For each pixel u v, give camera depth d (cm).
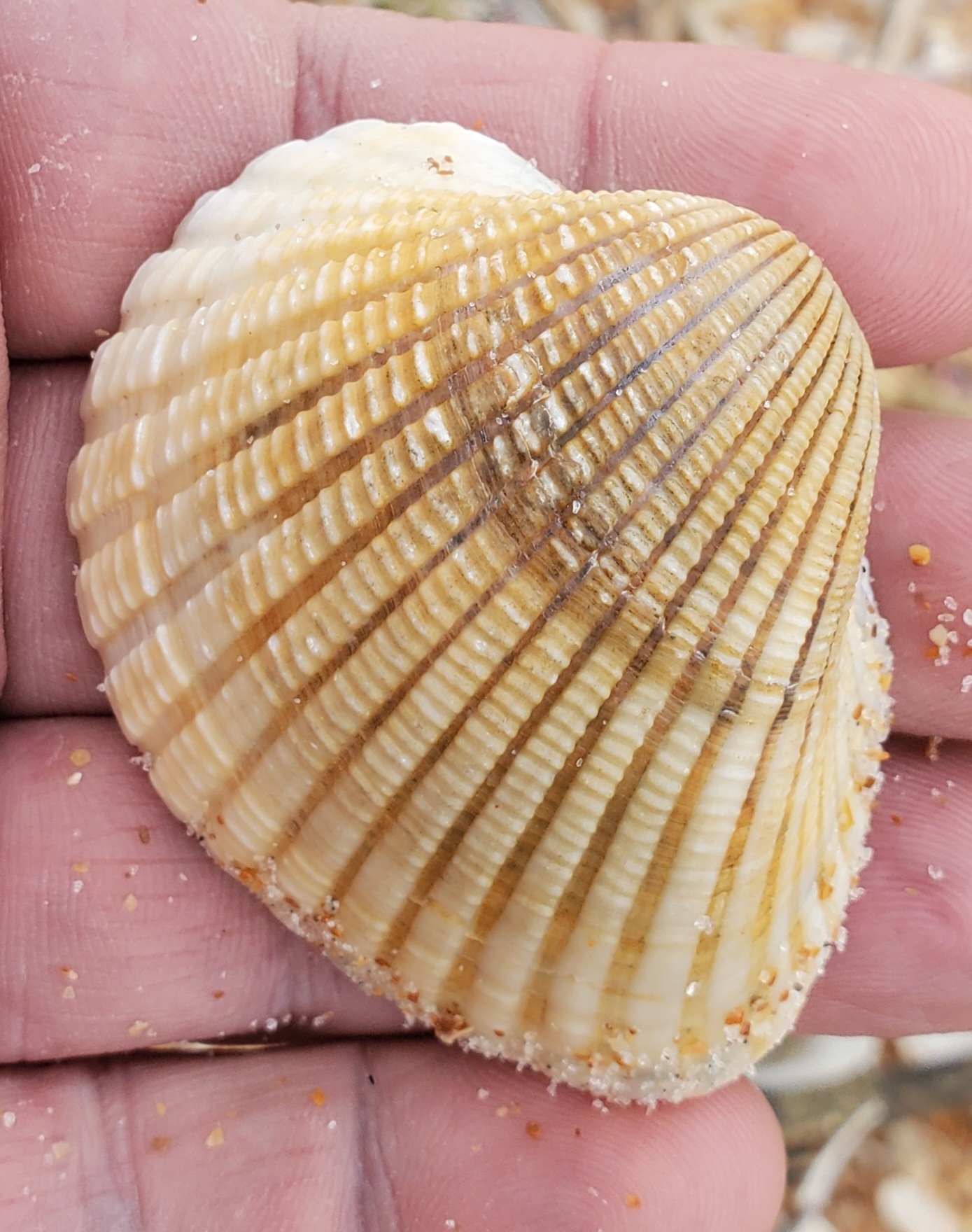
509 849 10
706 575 10
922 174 11
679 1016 10
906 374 15
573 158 12
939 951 11
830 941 11
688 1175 10
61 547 11
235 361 10
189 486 10
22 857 11
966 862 11
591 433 9
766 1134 11
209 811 10
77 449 11
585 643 10
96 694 11
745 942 10
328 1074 11
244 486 10
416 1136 11
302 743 10
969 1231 14
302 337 10
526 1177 10
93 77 11
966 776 11
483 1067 11
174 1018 11
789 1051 14
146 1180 10
